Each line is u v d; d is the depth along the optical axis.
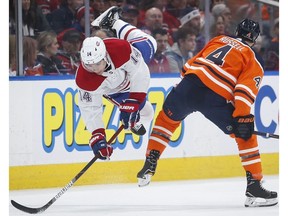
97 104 13.09
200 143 18.86
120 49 12.70
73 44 18.88
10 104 17.09
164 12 20.11
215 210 13.77
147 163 14.17
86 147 17.81
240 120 13.34
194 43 20.33
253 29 14.02
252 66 13.45
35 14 18.44
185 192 16.47
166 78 18.62
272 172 19.64
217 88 13.57
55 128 17.50
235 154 19.23
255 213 13.29
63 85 17.61
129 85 13.62
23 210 13.38
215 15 20.75
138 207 14.34
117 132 13.66
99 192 16.67
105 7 19.55
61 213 13.62
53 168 17.50
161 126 14.20
